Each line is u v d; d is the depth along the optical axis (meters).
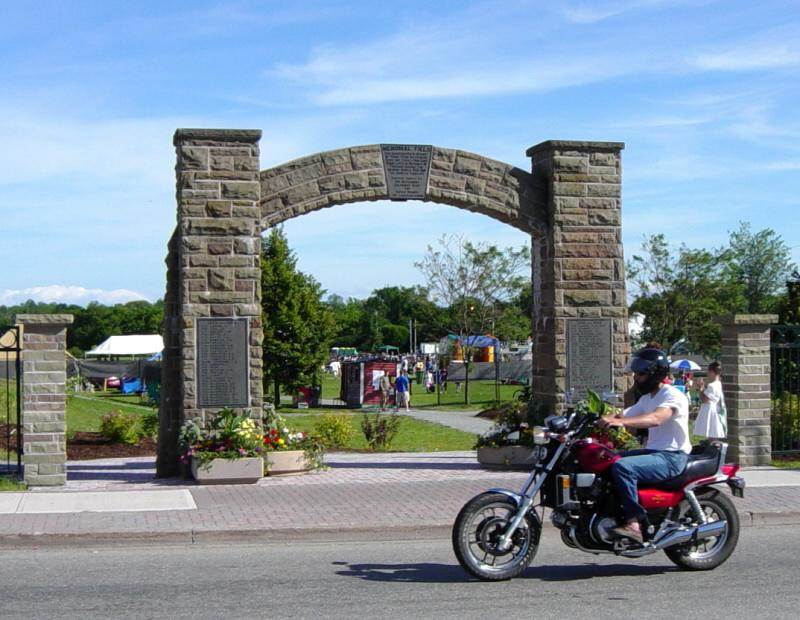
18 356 13.89
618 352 16.59
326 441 22.31
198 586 8.32
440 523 10.99
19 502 12.29
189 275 15.11
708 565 9.03
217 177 15.26
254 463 14.29
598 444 8.67
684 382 32.72
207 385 15.09
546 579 8.68
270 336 39.88
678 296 42.00
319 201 15.74
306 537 10.68
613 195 16.70
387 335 111.19
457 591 8.17
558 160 16.52
